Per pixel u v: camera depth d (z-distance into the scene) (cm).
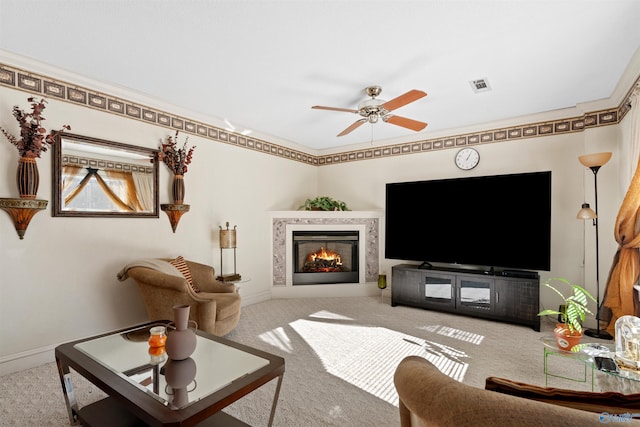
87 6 188
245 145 444
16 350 244
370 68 265
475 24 205
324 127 434
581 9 190
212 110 367
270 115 383
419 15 197
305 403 201
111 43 228
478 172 423
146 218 327
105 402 174
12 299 243
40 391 215
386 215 460
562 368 246
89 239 285
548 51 238
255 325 349
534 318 338
